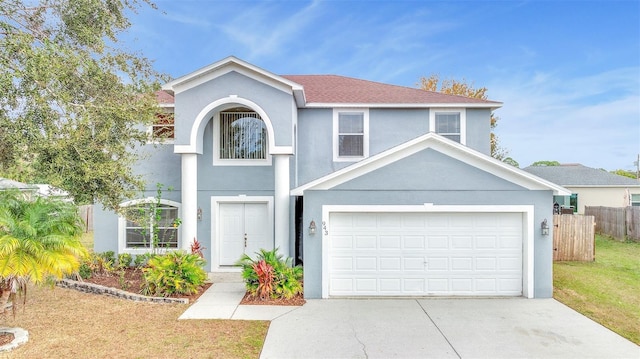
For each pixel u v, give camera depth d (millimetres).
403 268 11180
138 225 14586
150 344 7426
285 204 13102
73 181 10164
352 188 11023
